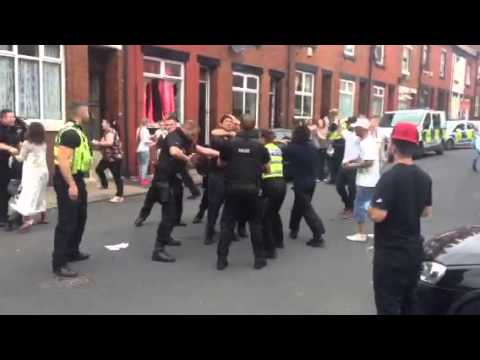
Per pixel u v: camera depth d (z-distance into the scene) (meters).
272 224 7.33
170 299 5.47
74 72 12.41
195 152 7.95
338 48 24.66
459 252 4.26
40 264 6.60
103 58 13.67
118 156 10.93
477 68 49.22
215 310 5.19
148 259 6.93
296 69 21.44
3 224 8.40
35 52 11.73
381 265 4.02
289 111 20.86
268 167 7.04
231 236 6.59
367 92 28.16
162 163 6.79
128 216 9.51
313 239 7.77
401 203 3.93
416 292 4.17
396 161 4.09
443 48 40.16
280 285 5.99
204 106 17.14
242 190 6.39
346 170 9.82
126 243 7.68
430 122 23.53
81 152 6.39
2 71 11.12
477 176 16.67
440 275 4.13
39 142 8.26
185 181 11.20
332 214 10.25
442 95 41.25
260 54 18.98
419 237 4.02
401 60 32.31
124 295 5.57
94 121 13.64
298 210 8.10
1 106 11.14
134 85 14.08
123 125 13.87
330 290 5.84
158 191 6.81
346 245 7.89
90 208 10.18
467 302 4.02
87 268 6.49
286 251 7.50
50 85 12.08
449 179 15.85
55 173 6.18
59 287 5.78
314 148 7.85
